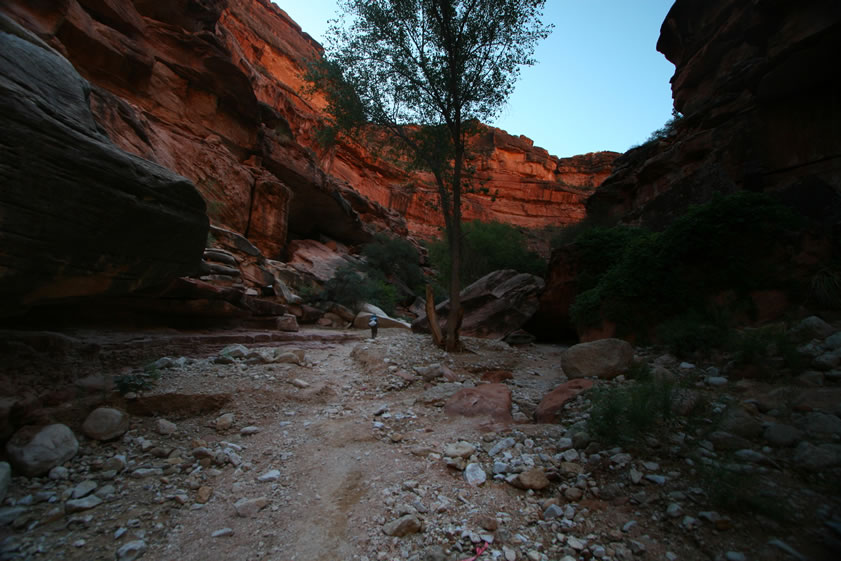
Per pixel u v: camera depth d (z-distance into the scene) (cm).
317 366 779
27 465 329
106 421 405
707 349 572
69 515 295
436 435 436
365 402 583
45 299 420
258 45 3931
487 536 258
